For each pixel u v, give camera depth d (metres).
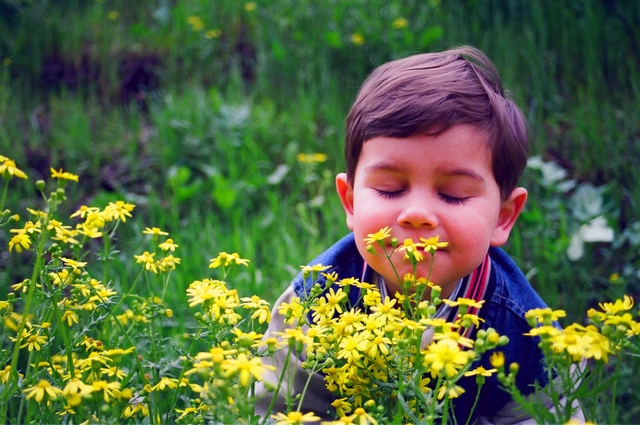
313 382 1.87
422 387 1.40
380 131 1.64
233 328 1.46
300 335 1.32
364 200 1.68
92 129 4.48
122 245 3.34
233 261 1.67
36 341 1.55
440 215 1.62
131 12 5.80
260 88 4.73
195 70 5.06
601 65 4.44
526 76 4.44
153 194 3.62
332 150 4.06
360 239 1.70
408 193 1.64
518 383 1.91
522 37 4.72
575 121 4.04
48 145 4.26
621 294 2.91
